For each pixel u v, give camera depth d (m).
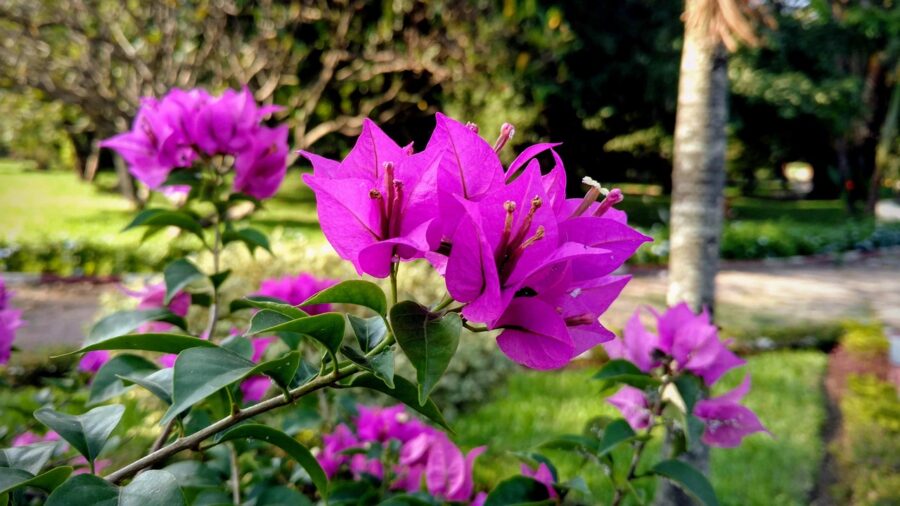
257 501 1.59
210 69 11.23
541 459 1.80
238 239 1.83
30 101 14.16
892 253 16.39
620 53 16.31
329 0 10.74
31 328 7.68
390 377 0.85
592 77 15.95
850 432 4.90
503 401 5.48
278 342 3.89
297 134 10.85
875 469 4.34
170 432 1.46
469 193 0.89
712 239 2.98
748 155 21.38
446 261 0.86
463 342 5.44
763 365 6.79
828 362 7.18
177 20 10.39
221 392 1.46
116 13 10.44
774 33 16.67
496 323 0.88
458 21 9.52
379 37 10.10
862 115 18.81
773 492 4.08
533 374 6.18
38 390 5.00
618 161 20.45
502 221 0.86
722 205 3.00
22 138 18.16
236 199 1.80
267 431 0.99
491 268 0.81
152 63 10.56
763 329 8.02
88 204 18.11
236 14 10.04
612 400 1.90
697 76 2.91
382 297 0.89
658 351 1.78
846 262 14.81
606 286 0.91
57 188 21.78
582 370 6.46
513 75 10.26
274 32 9.94
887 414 5.17
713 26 2.67
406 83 12.91
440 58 10.18
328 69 10.45
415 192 0.87
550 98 14.72
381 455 2.24
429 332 0.84
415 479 2.27
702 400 1.79
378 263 0.88
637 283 11.01
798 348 7.82
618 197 0.94
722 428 1.79
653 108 17.28
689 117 2.96
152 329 1.90
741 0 2.66
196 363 0.88
